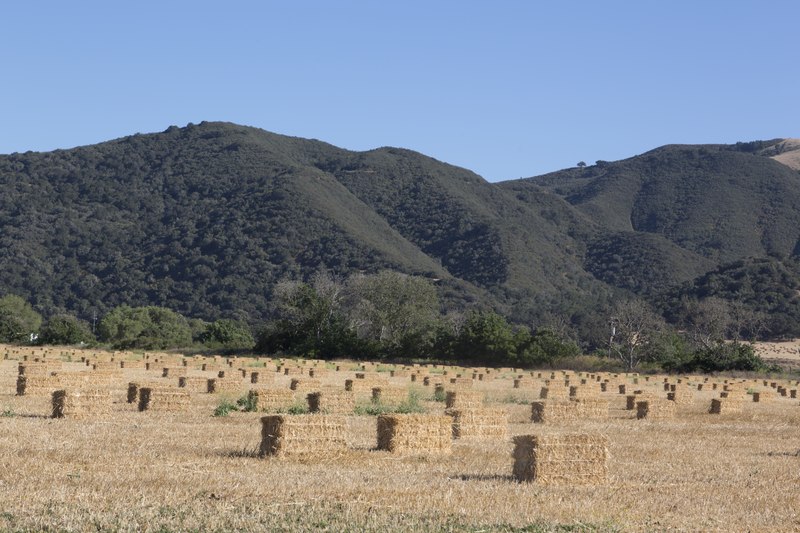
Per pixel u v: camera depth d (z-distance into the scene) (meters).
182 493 17.45
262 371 58.47
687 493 19.50
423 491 18.44
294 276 166.25
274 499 17.17
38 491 17.20
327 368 80.38
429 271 174.62
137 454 22.48
